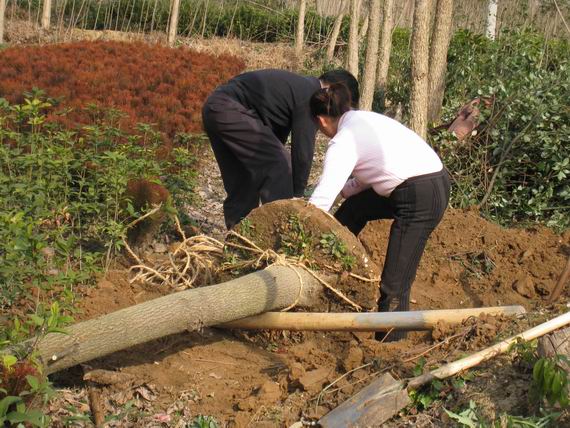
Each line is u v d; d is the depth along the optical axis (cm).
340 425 383
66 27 2138
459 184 777
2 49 1342
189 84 1145
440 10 945
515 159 775
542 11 1413
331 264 496
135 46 1485
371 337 496
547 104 775
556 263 610
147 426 404
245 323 476
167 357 462
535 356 397
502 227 715
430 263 624
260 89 600
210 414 412
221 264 527
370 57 1163
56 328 370
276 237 512
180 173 703
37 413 336
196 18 2250
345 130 471
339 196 577
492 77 1032
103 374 426
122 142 792
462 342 444
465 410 377
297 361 460
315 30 2192
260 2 2375
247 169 618
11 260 457
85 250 589
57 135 676
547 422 359
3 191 554
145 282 527
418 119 768
